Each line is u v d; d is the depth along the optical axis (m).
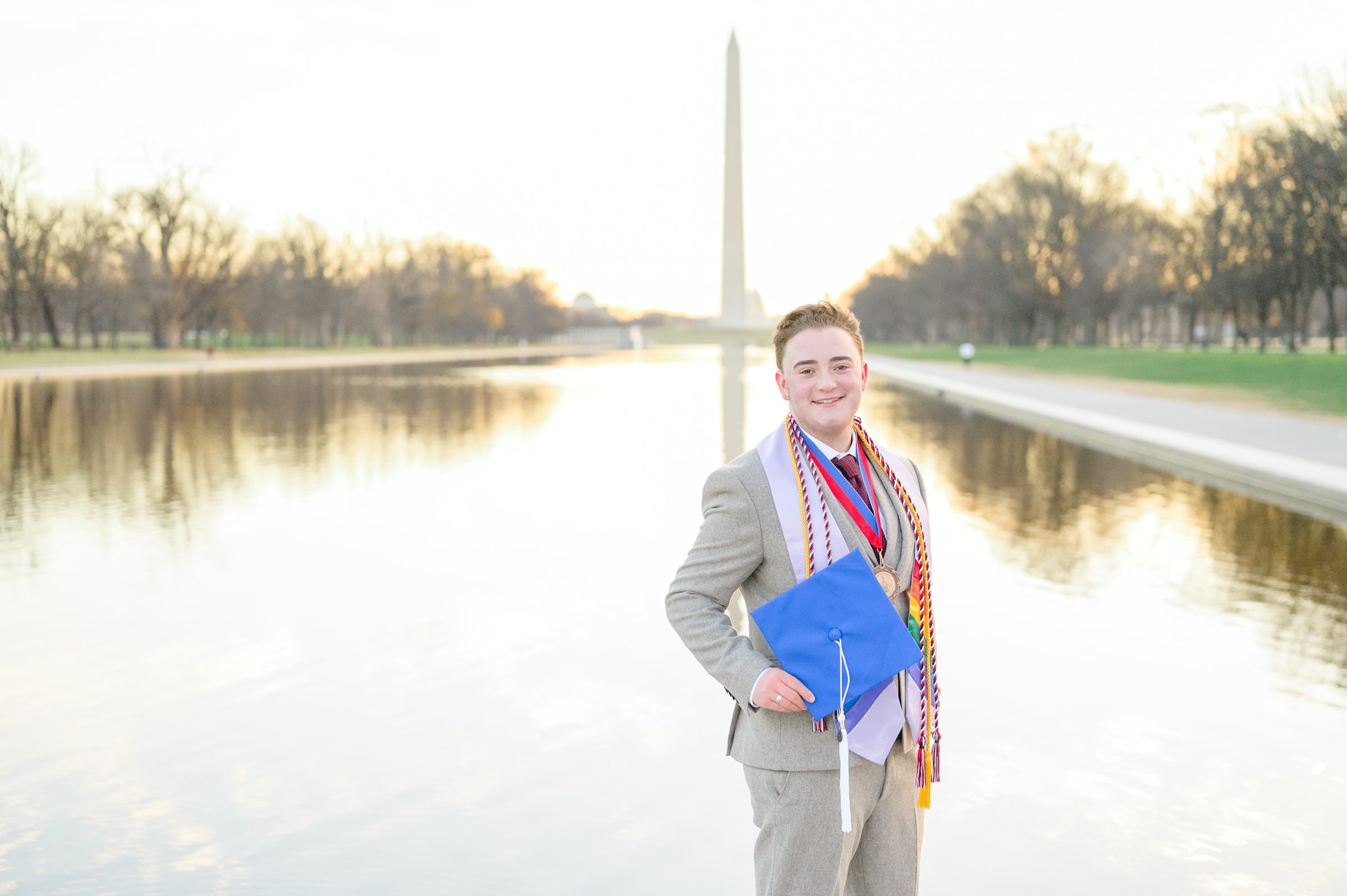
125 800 4.20
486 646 6.24
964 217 75.81
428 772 4.44
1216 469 14.03
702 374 44.16
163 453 16.30
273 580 7.92
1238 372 33.00
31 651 6.19
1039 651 6.18
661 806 4.11
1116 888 3.47
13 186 60.38
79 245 64.50
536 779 4.37
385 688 5.51
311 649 6.19
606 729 4.92
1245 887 3.49
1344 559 8.73
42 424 21.41
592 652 6.11
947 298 87.81
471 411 24.77
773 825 2.16
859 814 2.14
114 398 29.86
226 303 73.25
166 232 67.31
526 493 12.11
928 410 25.78
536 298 124.81
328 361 61.75
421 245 106.69
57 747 4.74
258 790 4.28
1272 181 40.69
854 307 124.06
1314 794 4.21
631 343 110.69
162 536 9.70
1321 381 27.92
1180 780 4.34
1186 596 7.48
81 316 68.38
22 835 3.90
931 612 2.28
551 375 44.38
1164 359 43.88
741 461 2.25
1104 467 14.84
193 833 3.91
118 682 5.62
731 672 2.08
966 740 4.80
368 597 7.40
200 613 7.00
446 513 10.79
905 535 2.25
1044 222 66.75
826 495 2.20
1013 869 3.61
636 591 7.52
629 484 12.73
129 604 7.26
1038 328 80.75
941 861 3.66
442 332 113.00
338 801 4.16
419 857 3.70
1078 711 5.16
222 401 28.53
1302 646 6.30
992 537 9.72
